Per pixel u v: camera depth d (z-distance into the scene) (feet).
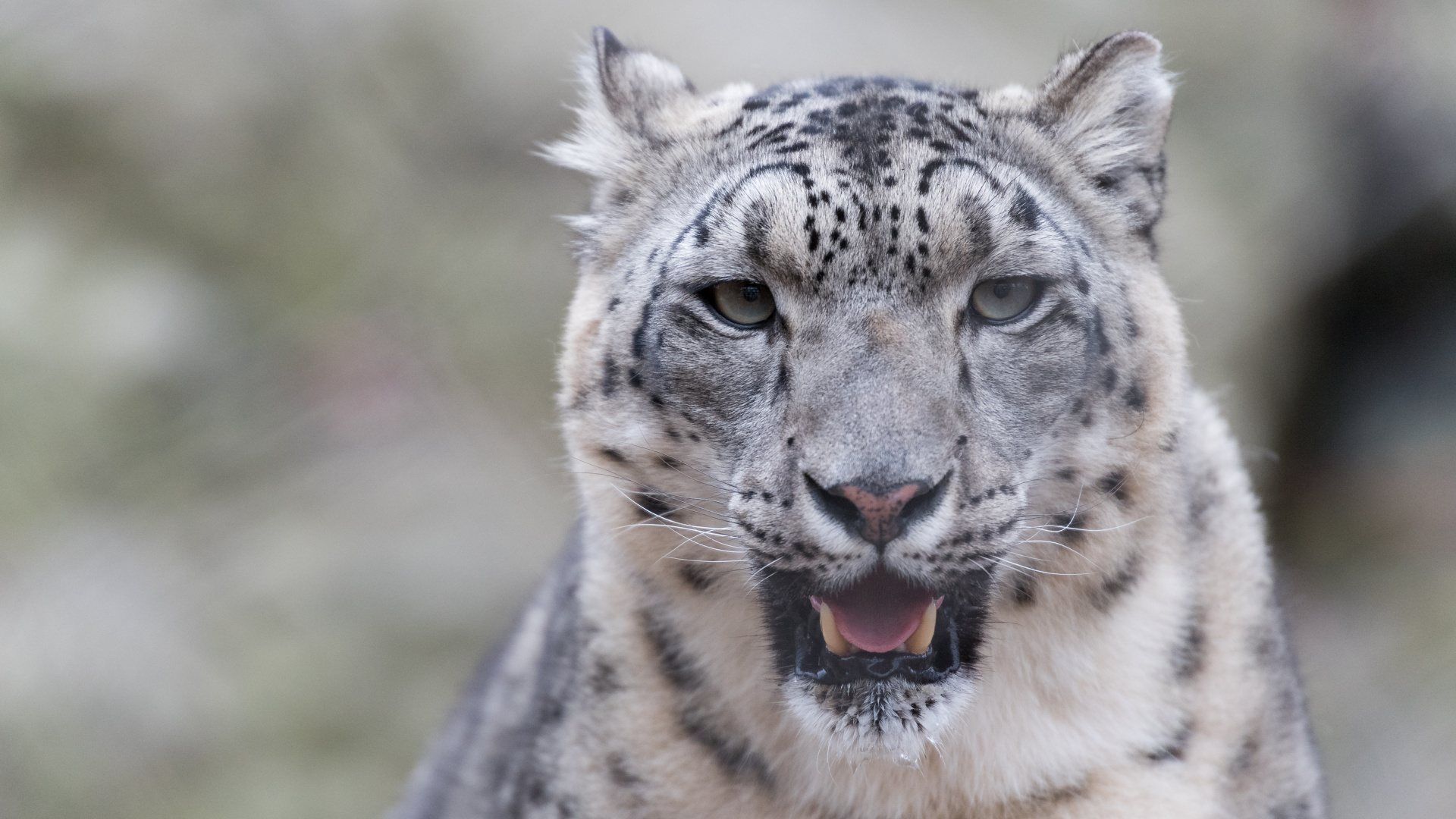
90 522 56.29
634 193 25.36
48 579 54.60
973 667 22.58
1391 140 66.54
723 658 24.30
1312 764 26.09
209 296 60.49
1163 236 59.67
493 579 55.52
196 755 52.24
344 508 56.90
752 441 22.49
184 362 59.26
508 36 61.21
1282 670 25.79
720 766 24.58
